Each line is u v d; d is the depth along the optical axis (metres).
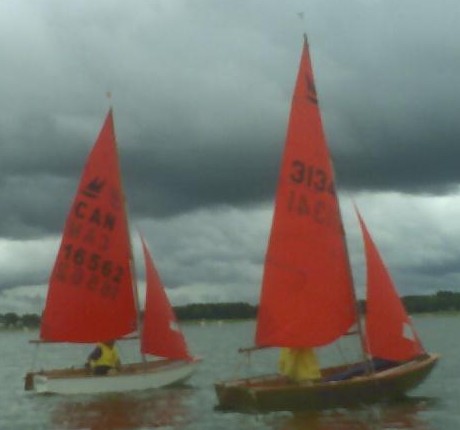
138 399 40.66
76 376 41.44
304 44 35.22
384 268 34.66
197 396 41.34
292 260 34.44
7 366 82.88
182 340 43.34
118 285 43.38
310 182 34.88
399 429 30.56
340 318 34.44
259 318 34.38
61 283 43.22
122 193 44.12
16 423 35.53
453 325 187.50
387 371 34.00
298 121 34.94
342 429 30.50
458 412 33.84
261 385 33.31
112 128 44.03
